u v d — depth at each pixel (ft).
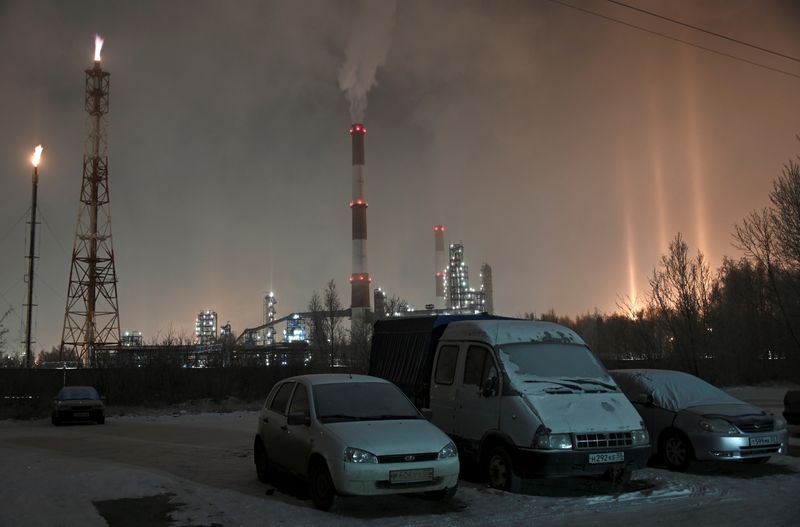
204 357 130.11
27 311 133.59
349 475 24.32
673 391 36.96
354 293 388.78
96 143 221.46
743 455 32.81
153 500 27.07
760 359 141.28
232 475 35.60
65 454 46.06
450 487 25.73
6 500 27.04
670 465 35.04
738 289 150.20
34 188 137.90
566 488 30.71
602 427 28.32
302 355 155.74
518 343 32.53
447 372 34.78
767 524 22.99
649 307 110.73
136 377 109.60
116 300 218.38
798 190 100.53
